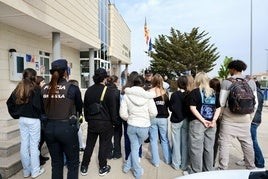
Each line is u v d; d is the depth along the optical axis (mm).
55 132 3137
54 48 10195
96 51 18500
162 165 4652
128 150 4578
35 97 3873
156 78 4469
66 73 3375
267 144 6047
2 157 4406
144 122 3863
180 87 4363
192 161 3957
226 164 3975
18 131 5184
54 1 9281
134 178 4078
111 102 3969
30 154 4039
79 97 3326
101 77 4023
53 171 3291
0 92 8672
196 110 3834
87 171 4336
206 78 3920
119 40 27719
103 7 20875
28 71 3963
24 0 7336
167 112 4562
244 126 3877
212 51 46188
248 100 3656
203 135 3891
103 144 4152
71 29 11055
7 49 9000
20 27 9359
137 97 3818
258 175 2174
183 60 41500
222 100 3816
